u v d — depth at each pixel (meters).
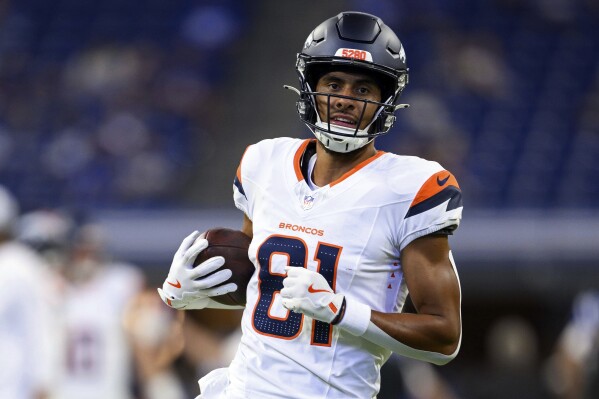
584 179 45.09
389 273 11.70
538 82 51.19
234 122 51.81
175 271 12.37
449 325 11.26
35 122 51.81
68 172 48.69
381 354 11.93
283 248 11.74
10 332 21.19
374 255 11.54
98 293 25.44
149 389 25.34
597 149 46.81
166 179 47.91
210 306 12.93
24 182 48.78
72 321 25.20
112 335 25.36
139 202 46.81
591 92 50.69
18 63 56.22
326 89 11.84
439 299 11.32
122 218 38.62
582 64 52.53
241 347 12.09
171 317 25.59
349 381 11.59
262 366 11.69
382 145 45.38
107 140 50.06
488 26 54.12
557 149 47.00
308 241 11.63
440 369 40.00
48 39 57.56
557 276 35.41
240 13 58.25
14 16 59.41
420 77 50.62
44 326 21.67
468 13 54.72
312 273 11.10
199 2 58.56
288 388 11.52
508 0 55.09
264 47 56.19
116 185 47.72
